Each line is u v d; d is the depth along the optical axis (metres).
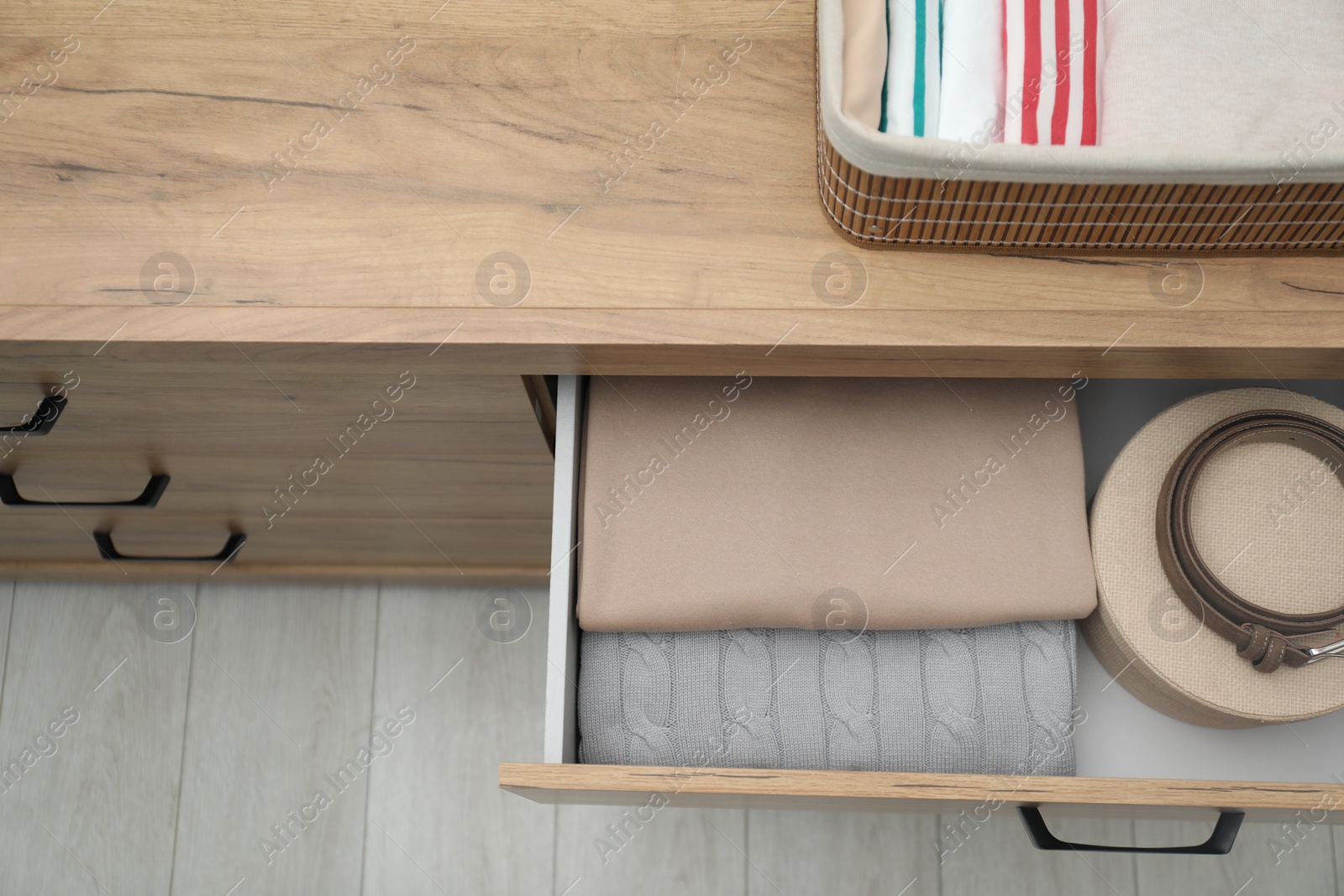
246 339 0.62
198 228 0.65
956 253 0.64
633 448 0.71
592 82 0.68
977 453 0.72
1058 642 0.71
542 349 0.63
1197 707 0.69
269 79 0.68
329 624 1.25
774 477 0.71
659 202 0.66
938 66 0.64
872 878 1.17
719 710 0.70
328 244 0.65
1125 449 0.74
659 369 0.67
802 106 0.68
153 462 0.83
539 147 0.67
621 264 0.64
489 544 1.08
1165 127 0.61
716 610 0.68
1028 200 0.58
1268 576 0.70
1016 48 0.62
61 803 1.20
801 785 0.61
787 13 0.69
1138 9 0.62
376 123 0.68
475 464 0.83
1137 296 0.63
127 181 0.66
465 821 1.19
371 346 0.63
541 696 1.23
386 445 0.80
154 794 1.20
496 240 0.65
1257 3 0.62
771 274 0.64
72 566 1.17
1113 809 0.72
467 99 0.68
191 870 1.18
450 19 0.69
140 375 0.67
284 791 1.20
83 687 1.23
